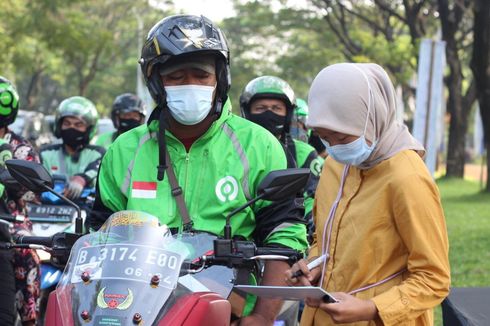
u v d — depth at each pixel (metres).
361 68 3.40
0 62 26.53
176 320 3.10
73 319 3.10
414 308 3.29
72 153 8.41
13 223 5.40
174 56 3.86
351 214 3.48
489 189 24.36
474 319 4.48
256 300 3.85
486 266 10.84
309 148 6.49
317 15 32.09
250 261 3.69
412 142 3.45
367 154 3.38
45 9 25.19
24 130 22.33
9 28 25.97
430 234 3.31
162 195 4.03
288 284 3.64
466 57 38.31
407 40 31.81
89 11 41.41
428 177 3.36
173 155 4.06
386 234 3.39
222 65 4.01
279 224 4.04
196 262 3.51
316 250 3.81
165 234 3.41
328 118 3.33
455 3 25.33
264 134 4.12
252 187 4.03
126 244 3.30
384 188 3.38
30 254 5.83
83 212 7.33
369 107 3.34
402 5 29.80
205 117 4.00
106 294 3.13
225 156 4.04
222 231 3.96
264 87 6.43
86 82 39.38
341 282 3.49
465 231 15.01
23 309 5.84
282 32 36.81
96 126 8.47
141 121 9.88
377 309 3.27
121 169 4.14
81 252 3.36
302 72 34.91
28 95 42.56
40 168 3.85
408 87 31.16
